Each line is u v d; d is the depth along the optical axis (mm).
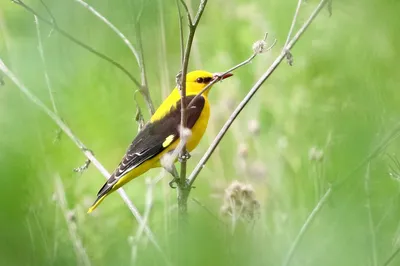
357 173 8031
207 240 4891
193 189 10633
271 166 10305
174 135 9070
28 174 5004
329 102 10992
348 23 11375
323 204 7023
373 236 6516
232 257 4957
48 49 8445
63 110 10156
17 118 6848
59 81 9344
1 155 4945
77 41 7234
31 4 8273
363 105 9883
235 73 12391
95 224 8484
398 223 7633
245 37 12477
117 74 11133
